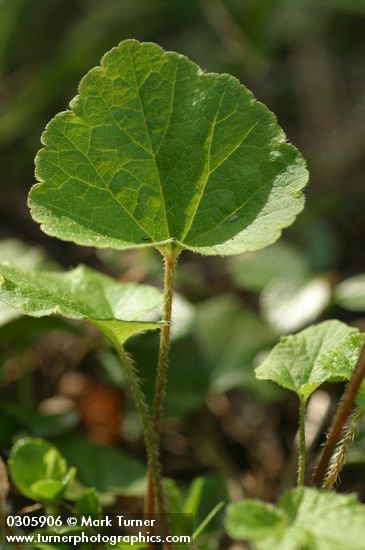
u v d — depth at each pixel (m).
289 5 0.61
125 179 0.28
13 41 0.62
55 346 0.42
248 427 0.39
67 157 0.27
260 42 0.61
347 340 0.28
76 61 0.57
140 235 0.28
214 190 0.28
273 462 0.38
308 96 0.61
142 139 0.28
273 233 0.27
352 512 0.25
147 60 0.28
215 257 0.48
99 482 0.34
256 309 0.44
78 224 0.27
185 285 0.43
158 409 0.29
